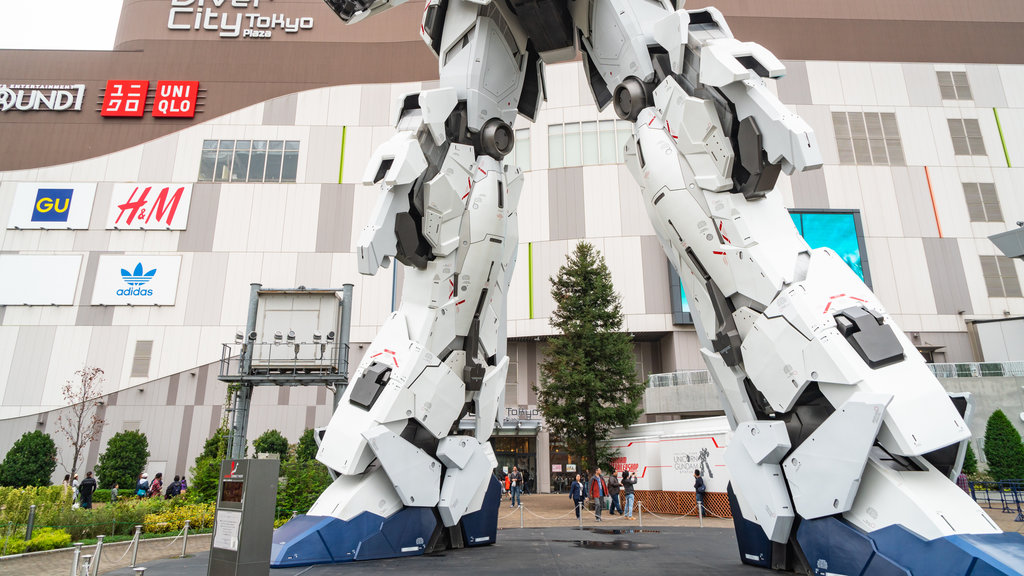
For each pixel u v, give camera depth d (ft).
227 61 105.91
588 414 70.54
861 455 15.58
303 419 89.25
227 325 92.84
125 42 107.45
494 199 25.70
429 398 23.94
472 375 25.91
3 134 101.50
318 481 45.34
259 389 90.12
